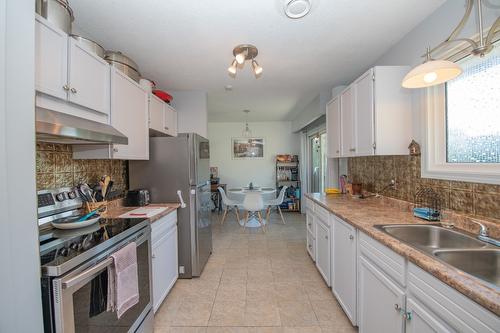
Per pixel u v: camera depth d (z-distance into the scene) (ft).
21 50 2.87
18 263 2.88
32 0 2.99
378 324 4.30
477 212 4.50
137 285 4.58
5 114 2.75
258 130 20.36
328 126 9.50
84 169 6.35
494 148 4.29
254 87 10.81
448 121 5.27
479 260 3.58
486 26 4.23
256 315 6.09
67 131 3.69
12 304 2.85
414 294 3.33
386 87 6.04
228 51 7.27
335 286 6.57
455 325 2.61
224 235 12.99
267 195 19.17
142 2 5.01
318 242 8.22
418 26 5.93
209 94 11.84
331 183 11.75
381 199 7.62
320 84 10.41
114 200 7.29
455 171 4.87
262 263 9.28
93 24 5.78
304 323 5.75
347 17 5.61
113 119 5.66
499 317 2.17
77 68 4.46
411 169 6.33
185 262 8.12
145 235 5.31
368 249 4.65
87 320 3.52
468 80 4.78
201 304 6.60
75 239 4.08
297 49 7.20
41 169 5.04
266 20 5.70
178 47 6.99
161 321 5.92
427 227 4.90
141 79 7.67
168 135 9.80
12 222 2.83
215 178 19.43
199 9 5.26
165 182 8.13
